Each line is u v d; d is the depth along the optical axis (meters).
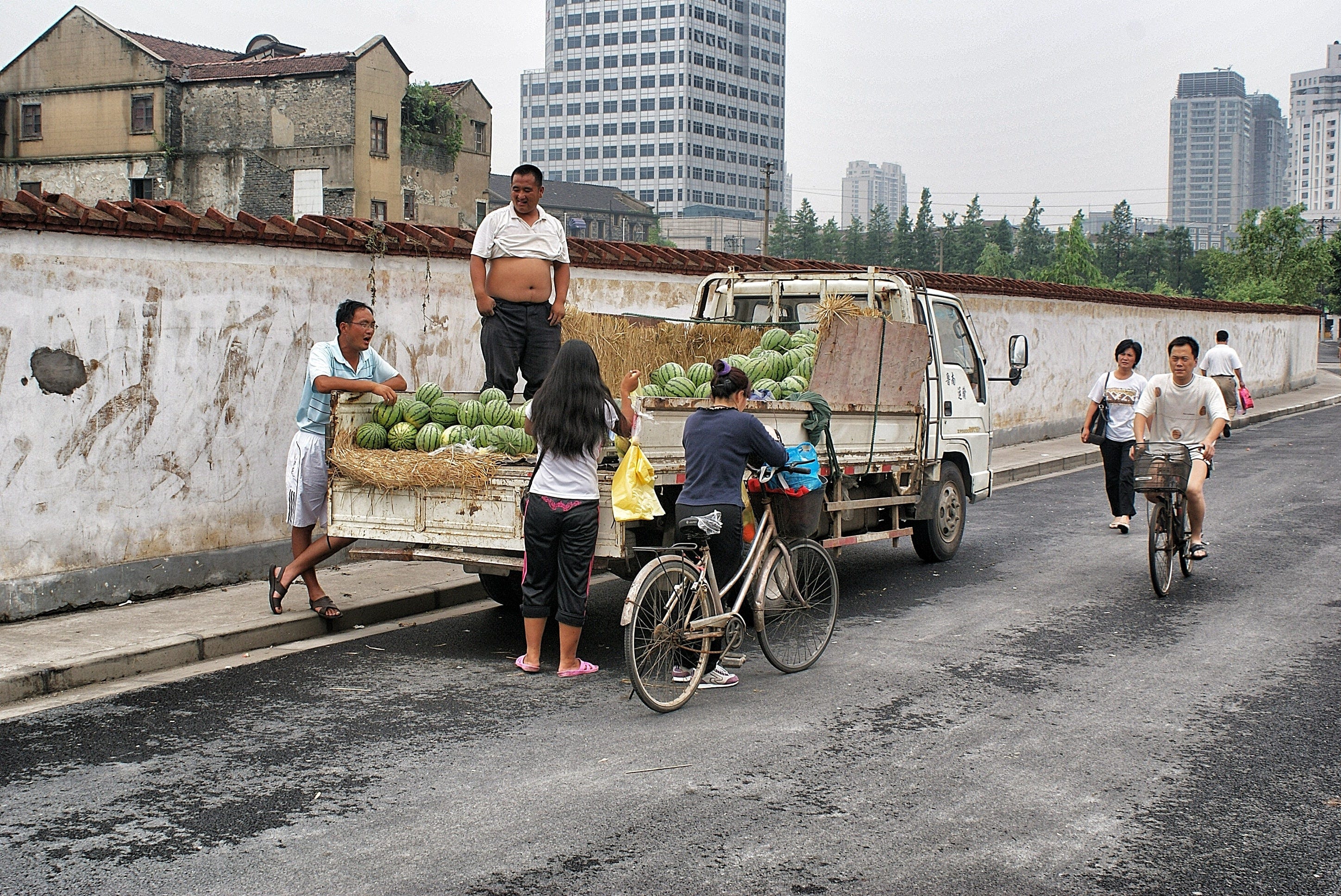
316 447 7.65
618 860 4.27
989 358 19.45
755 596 6.60
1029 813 4.73
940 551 10.38
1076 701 6.27
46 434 7.73
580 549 6.64
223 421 8.88
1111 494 12.23
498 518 6.91
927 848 4.39
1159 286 62.50
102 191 48.47
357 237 9.70
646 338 9.17
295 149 47.25
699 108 172.12
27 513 7.67
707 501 6.43
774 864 4.24
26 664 6.52
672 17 168.75
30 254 7.55
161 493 8.48
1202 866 4.25
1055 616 8.31
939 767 5.25
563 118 177.25
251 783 5.05
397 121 48.91
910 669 6.93
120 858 4.29
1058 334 22.00
